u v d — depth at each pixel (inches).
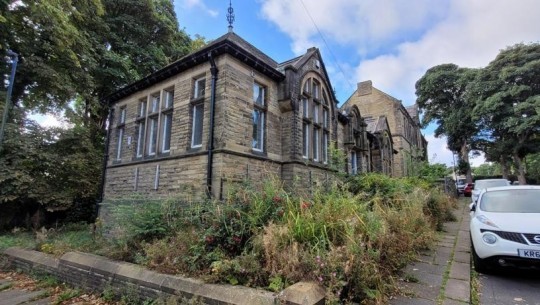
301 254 147.2
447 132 1318.9
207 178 278.4
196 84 335.0
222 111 287.4
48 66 479.2
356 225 172.4
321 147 413.1
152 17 705.0
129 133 412.5
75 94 539.8
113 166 418.9
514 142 1106.7
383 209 245.0
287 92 353.4
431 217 354.0
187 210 232.1
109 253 217.6
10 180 416.8
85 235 357.1
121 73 622.8
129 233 218.8
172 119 345.1
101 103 641.6
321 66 442.6
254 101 327.9
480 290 177.5
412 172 662.5
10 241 319.9
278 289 135.5
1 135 358.9
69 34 469.1
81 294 193.3
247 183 231.8
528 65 1007.0
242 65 316.5
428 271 202.5
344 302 138.1
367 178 369.4
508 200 236.2
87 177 523.5
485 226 207.0
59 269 223.6
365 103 1189.1
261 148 332.2
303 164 357.1
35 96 524.1
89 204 548.7
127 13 695.7
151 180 347.6
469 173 1312.7
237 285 147.8
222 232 185.6
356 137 623.2
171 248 188.5
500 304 157.3
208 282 150.9
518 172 1195.3
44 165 463.2
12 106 470.9
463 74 1229.7
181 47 816.3
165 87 367.2
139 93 407.2
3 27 434.3
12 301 188.2
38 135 483.2
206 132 297.6
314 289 127.2
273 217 184.1
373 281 153.9
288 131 352.8
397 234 215.3
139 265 188.1
